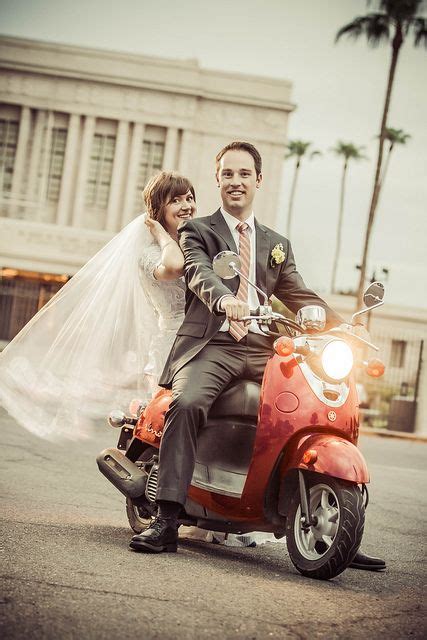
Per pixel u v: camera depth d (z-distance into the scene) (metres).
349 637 3.60
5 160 36.88
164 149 37.09
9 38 36.47
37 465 8.28
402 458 14.71
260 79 37.00
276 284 5.21
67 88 36.94
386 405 30.72
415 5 31.80
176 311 5.65
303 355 4.70
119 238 5.95
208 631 3.47
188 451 4.72
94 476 7.94
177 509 4.79
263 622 3.67
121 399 5.92
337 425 4.64
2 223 35.19
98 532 5.32
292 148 51.38
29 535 5.00
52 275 35.66
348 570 4.95
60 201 37.00
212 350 4.87
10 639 3.17
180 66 36.81
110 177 37.22
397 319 44.47
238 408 4.81
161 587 4.05
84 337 5.96
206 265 4.84
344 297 42.59
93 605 3.67
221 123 37.09
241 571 4.58
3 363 6.00
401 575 4.99
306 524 4.58
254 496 4.67
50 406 5.98
